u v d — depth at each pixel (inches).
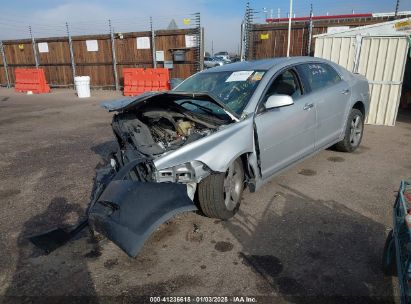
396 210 99.5
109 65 656.4
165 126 140.4
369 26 296.4
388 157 211.2
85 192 168.9
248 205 148.3
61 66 711.7
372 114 311.9
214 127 131.3
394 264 95.1
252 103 141.1
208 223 134.5
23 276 106.3
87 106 474.3
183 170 117.1
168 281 101.9
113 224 98.3
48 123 356.5
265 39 478.0
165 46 591.5
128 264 111.0
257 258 111.2
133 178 110.5
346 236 122.0
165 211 101.0
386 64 295.9
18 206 155.7
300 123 158.9
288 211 142.3
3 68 794.8
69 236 115.6
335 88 188.7
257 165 138.8
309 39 445.4
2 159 230.2
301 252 113.3
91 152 241.0
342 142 207.6
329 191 161.0
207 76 178.4
